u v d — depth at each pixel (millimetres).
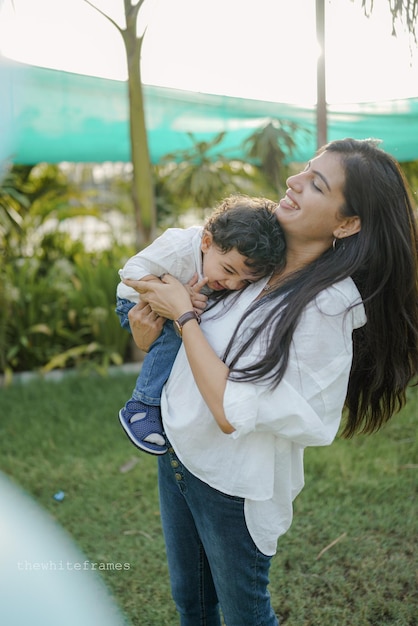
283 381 1581
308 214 1646
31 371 6227
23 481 3816
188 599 2018
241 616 1804
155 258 1782
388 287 1717
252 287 1724
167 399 1784
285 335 1575
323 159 1652
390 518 3303
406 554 3043
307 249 1711
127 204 8547
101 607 2496
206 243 1744
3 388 5680
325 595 2748
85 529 3268
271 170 6137
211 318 1752
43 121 5520
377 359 1804
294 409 1572
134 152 5598
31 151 6391
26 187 7570
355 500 3518
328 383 1629
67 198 7766
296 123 6039
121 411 1931
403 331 1777
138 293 1917
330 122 5613
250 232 1627
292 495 1797
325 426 1663
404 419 4613
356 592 2768
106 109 5594
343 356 1646
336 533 3184
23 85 4848
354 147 1648
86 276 6660
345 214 1639
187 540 1944
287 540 3143
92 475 3924
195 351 1637
